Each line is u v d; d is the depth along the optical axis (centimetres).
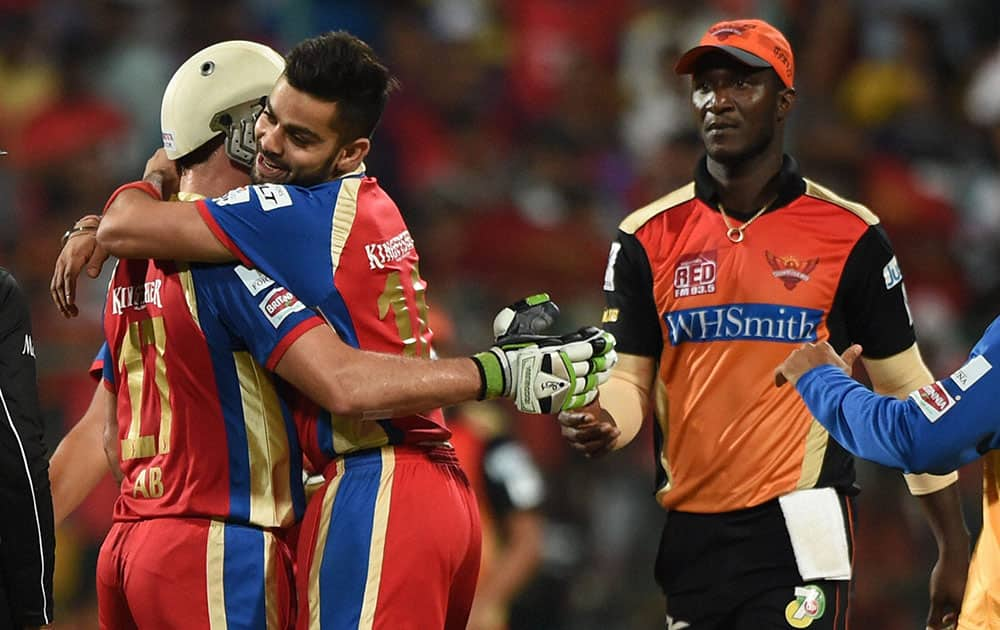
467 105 4209
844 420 1448
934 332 3706
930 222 4047
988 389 1370
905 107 4419
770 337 1616
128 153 3891
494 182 3969
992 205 4219
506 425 2684
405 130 4053
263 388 1420
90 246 1465
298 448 1446
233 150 1462
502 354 1412
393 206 1475
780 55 1612
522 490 2491
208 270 1400
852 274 1622
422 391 1372
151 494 1436
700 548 1641
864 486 3166
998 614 1398
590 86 4419
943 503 1664
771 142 1623
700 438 1634
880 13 4588
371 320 1421
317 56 1403
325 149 1422
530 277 3659
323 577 1391
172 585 1405
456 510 1434
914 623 3094
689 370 1644
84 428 1562
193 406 1415
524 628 3097
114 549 1450
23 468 1416
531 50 4472
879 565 3127
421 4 4416
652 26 4547
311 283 1398
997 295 3891
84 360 3175
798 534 1595
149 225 1384
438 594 1416
